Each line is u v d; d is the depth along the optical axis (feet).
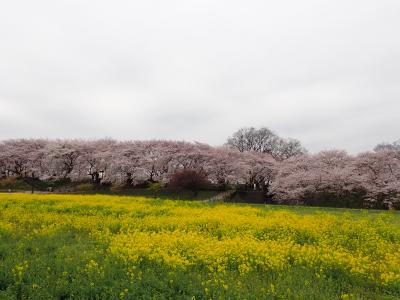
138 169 193.57
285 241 40.24
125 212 65.62
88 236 42.93
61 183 211.20
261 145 271.49
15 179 211.00
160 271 28.58
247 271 28.81
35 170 211.61
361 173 148.87
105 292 23.67
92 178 211.00
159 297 23.16
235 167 189.16
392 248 39.86
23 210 65.51
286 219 56.54
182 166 197.77
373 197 134.51
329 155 173.37
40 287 23.63
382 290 26.84
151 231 46.55
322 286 26.30
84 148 215.10
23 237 40.68
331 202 141.18
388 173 145.07
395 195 130.82
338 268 30.63
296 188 146.30
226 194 177.17
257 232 45.70
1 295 22.06
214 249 33.83
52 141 230.89
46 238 39.83
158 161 196.75
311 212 84.69
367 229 50.44
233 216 58.95
